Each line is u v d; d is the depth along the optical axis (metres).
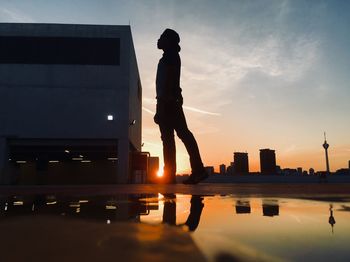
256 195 3.30
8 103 27.12
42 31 28.08
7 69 27.55
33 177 38.09
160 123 6.91
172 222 1.17
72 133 27.19
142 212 1.57
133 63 32.78
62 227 0.93
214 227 1.06
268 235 0.92
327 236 0.91
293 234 0.95
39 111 27.27
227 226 1.09
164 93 6.66
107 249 0.65
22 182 37.75
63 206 1.91
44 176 38.19
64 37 28.20
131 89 30.08
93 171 38.56
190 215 1.44
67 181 38.22
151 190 4.81
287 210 1.69
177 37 6.79
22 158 36.50
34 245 0.68
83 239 0.75
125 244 0.70
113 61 28.34
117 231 0.86
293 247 0.77
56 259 0.56
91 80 27.97
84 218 1.22
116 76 28.16
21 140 26.95
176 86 6.71
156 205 1.99
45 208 1.80
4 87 27.30
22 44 27.94
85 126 27.31
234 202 2.24
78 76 27.94
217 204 2.09
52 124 27.17
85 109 27.56
